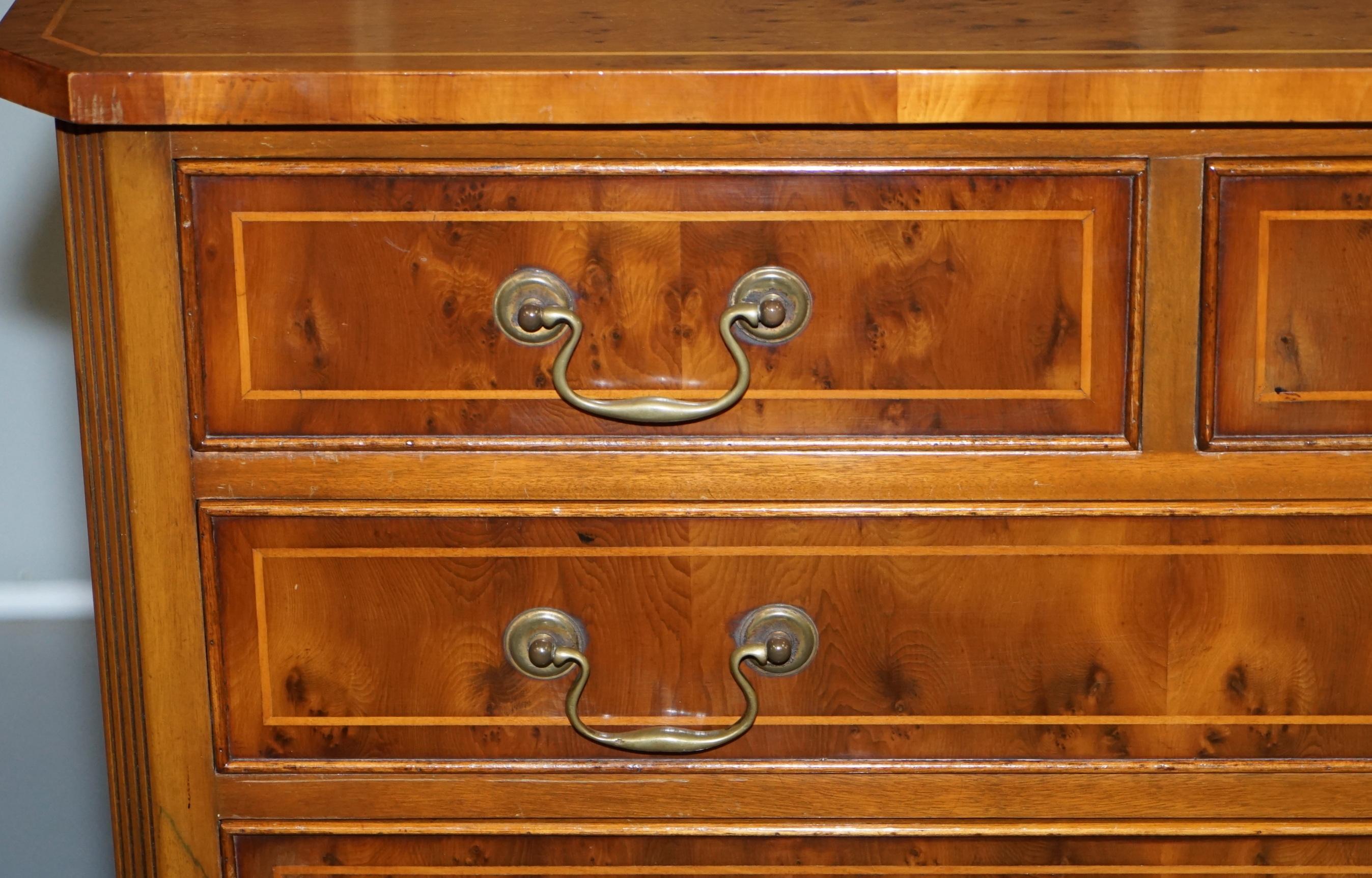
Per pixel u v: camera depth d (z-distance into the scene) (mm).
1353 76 819
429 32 953
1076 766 935
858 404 892
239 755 936
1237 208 861
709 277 875
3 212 1686
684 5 1031
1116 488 897
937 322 880
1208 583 911
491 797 943
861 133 853
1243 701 927
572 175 859
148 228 865
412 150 855
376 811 945
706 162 856
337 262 872
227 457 895
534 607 919
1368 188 857
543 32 952
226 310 877
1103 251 870
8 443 1735
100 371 886
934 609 917
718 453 896
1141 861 959
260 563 910
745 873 961
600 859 959
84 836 1623
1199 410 887
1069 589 913
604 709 934
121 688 928
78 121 825
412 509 899
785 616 917
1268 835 949
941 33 934
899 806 945
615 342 884
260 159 855
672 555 912
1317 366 881
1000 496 900
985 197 863
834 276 874
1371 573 908
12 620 1749
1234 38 909
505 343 884
